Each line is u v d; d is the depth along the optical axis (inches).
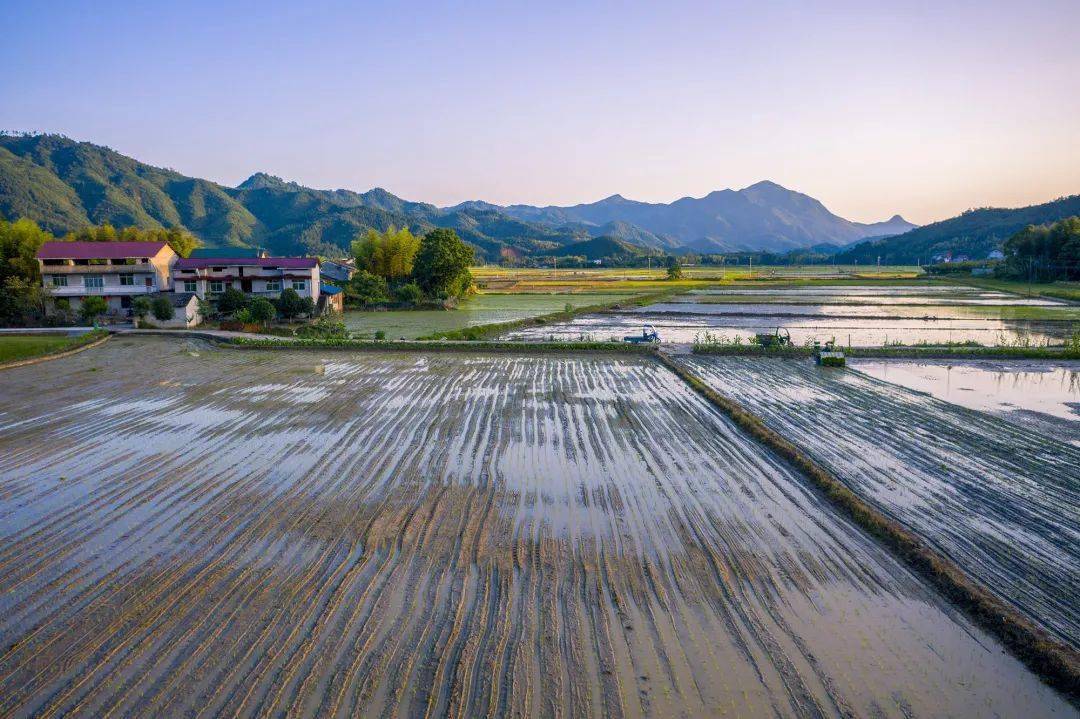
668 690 290.0
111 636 331.9
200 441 684.1
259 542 440.5
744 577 392.5
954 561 408.8
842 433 697.0
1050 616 348.2
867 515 469.4
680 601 365.1
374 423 753.6
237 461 615.8
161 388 973.2
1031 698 287.4
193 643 325.4
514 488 541.0
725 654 316.8
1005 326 1817.2
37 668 306.5
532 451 642.2
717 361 1190.3
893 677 300.5
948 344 1338.6
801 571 399.9
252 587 380.2
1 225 2341.3
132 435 709.9
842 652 319.0
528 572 398.0
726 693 288.4
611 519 478.0
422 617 348.2
